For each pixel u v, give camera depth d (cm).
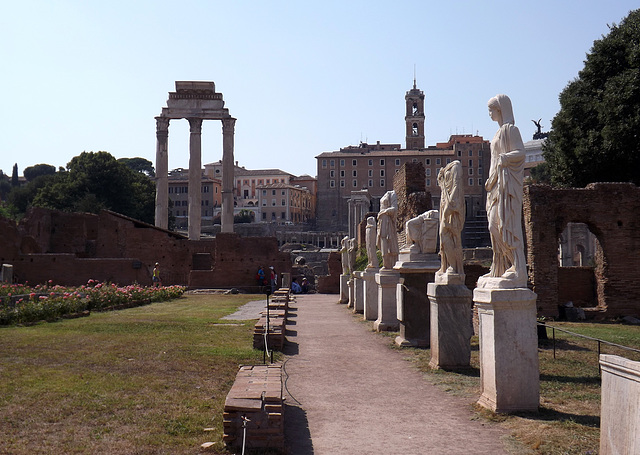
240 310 2781
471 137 17725
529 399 891
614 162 3866
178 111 7175
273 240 5225
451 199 1245
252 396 765
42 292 2758
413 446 754
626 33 4022
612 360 614
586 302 2925
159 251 5397
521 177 917
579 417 860
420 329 1585
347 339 1767
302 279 5691
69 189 9106
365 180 16512
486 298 905
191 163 7138
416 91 18088
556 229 2720
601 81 4125
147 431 784
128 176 9562
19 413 848
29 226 5328
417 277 1585
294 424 859
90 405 897
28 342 1511
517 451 727
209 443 732
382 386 1108
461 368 1244
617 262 2745
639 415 563
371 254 2338
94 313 2512
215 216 15962
